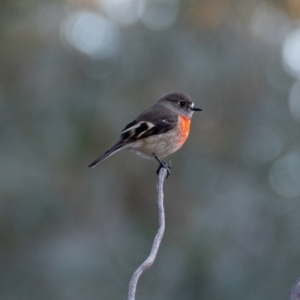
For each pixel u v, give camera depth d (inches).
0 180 601.6
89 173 692.7
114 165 725.3
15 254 623.5
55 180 649.6
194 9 733.3
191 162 722.2
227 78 730.2
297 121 735.1
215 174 717.9
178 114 372.8
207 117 727.7
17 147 641.6
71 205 671.8
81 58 708.7
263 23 749.9
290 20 745.6
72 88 687.1
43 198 620.4
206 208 665.6
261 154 722.8
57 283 620.4
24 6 639.8
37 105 669.3
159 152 363.3
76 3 714.2
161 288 638.5
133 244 705.0
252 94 738.2
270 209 662.5
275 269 611.8
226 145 730.2
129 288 239.0
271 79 744.3
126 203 733.3
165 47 727.7
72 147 673.0
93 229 687.1
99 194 700.7
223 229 631.8
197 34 734.5
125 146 355.3
